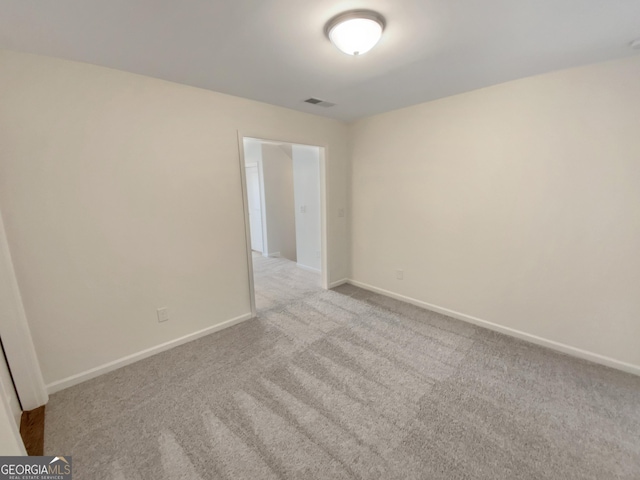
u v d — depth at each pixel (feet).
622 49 5.68
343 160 12.18
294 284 13.50
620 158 6.28
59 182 6.06
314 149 14.57
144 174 7.11
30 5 4.04
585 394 6.06
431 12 4.42
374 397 6.09
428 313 10.11
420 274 10.48
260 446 4.98
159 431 5.32
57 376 6.41
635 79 5.95
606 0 4.13
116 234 6.88
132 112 6.78
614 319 6.77
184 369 7.13
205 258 8.49
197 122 7.82
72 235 6.31
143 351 7.59
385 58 6.00
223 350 7.94
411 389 6.32
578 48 5.64
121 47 5.41
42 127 5.78
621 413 5.54
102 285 6.81
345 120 11.64
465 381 6.55
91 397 6.21
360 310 10.44
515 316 8.34
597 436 5.06
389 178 10.85
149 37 5.05
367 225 12.05
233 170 8.73
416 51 5.72
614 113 6.23
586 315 7.14
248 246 9.43
